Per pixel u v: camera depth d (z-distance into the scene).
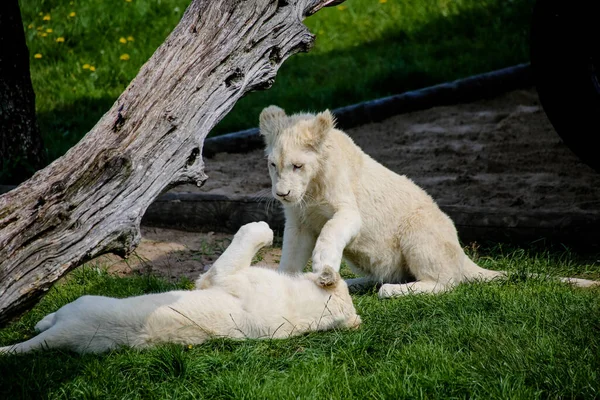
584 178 15.35
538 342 8.16
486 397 7.31
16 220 6.95
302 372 7.73
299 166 10.15
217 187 15.44
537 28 12.33
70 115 19.81
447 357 7.94
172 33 8.54
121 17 24.27
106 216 7.24
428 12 25.75
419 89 20.53
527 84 21.12
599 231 12.09
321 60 23.59
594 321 8.79
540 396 7.39
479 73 21.66
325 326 8.73
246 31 8.62
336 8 26.17
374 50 23.98
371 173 11.03
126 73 22.11
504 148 17.28
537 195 14.53
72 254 7.05
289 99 20.73
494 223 12.59
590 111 12.12
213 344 8.30
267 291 8.54
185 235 13.22
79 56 22.86
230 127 19.20
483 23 24.89
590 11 11.82
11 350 7.87
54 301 9.73
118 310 8.02
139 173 7.54
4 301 6.75
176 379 7.64
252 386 7.43
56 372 7.58
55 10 24.39
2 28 13.60
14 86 13.92
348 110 19.41
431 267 10.71
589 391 7.32
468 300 9.48
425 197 11.28
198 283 8.94
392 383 7.50
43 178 7.25
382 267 11.10
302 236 10.95
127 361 7.78
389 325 8.91
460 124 19.09
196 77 8.18
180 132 7.92
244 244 8.93
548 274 10.98
